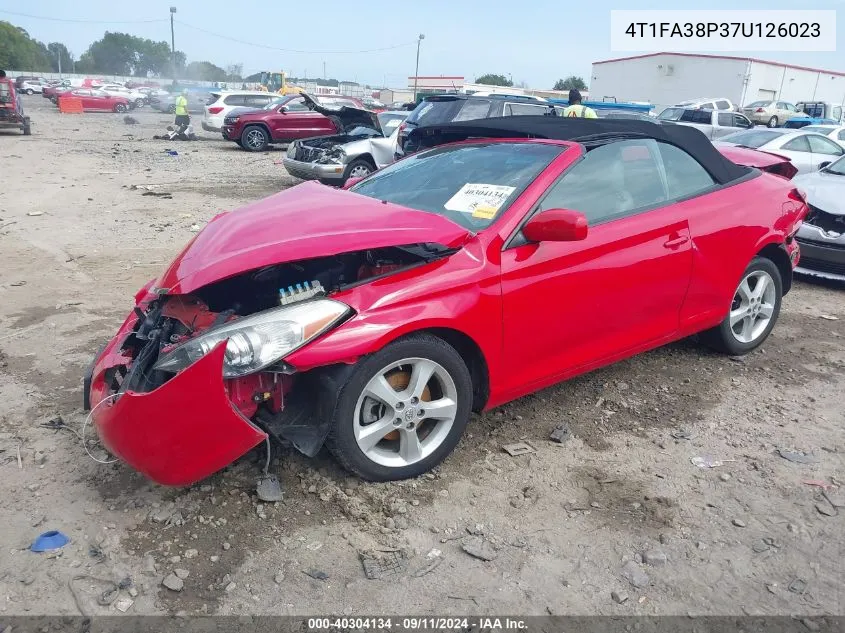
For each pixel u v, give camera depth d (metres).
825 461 3.47
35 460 3.28
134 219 9.37
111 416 2.65
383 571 2.62
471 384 3.26
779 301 4.83
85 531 2.79
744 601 2.54
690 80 46.12
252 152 19.92
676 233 3.92
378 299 2.91
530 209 3.39
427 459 3.19
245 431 2.72
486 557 2.71
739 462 3.44
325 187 3.93
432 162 4.18
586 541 2.83
